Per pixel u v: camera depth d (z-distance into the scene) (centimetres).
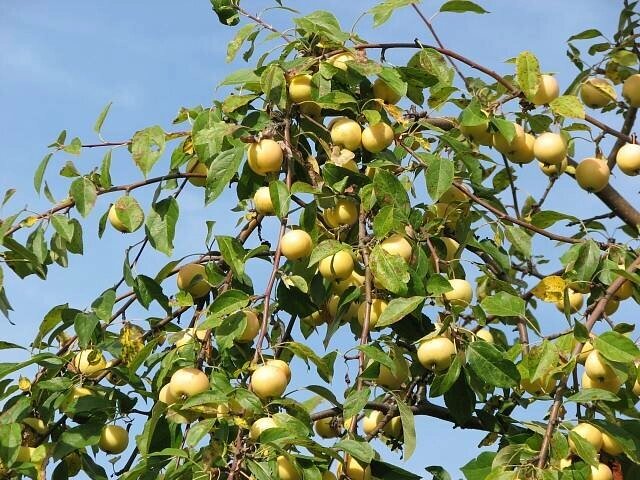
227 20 233
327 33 221
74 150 222
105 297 223
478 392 214
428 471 210
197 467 194
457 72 239
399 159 229
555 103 224
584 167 235
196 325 215
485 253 239
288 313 224
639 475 207
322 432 228
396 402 212
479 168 227
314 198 214
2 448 209
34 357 218
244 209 231
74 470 224
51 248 230
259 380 200
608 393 200
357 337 227
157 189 224
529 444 201
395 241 211
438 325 210
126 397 220
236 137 219
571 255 222
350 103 220
